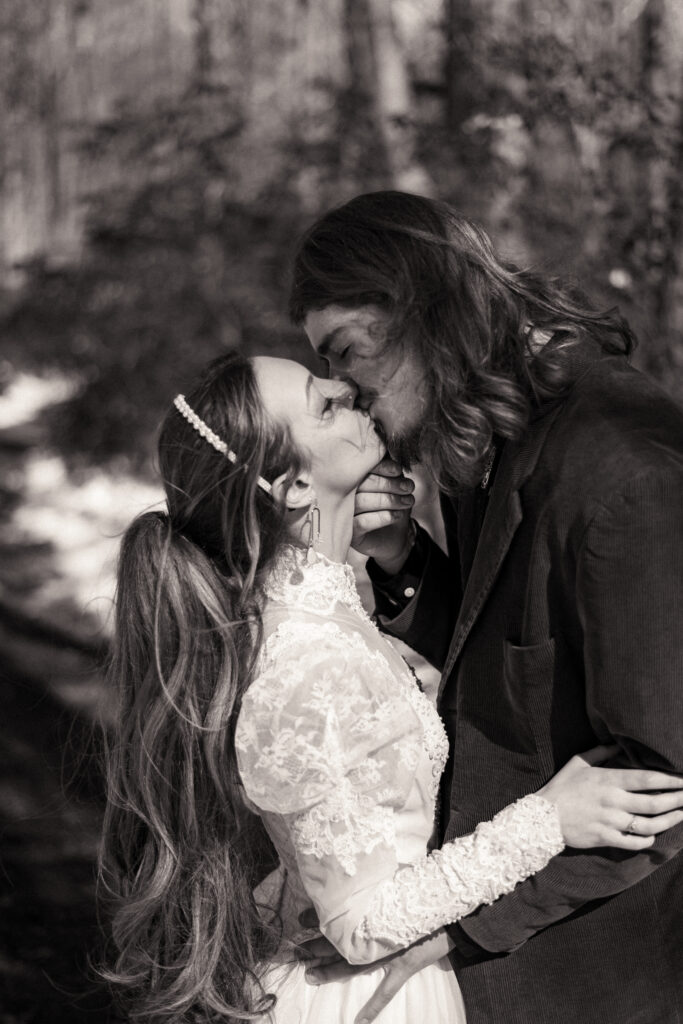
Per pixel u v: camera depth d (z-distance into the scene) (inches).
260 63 306.8
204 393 69.1
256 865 77.0
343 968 71.1
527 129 212.7
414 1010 70.0
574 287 72.9
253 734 64.9
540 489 64.9
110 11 360.2
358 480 71.0
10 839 146.9
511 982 70.4
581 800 63.3
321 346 67.5
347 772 63.8
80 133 341.7
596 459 62.2
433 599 84.6
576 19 220.8
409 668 74.9
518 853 63.1
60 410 297.0
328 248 66.7
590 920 70.6
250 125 282.5
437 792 73.1
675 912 71.9
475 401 65.4
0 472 285.9
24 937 129.2
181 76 342.0
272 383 68.6
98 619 211.2
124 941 74.5
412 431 68.9
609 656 61.2
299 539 70.5
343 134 263.0
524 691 66.8
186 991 71.3
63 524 258.1
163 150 285.3
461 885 63.1
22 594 223.8
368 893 63.7
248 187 274.1
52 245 395.9
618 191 205.9
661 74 210.5
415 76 263.6
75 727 170.1
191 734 69.5
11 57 390.3
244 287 258.7
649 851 63.8
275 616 68.0
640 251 196.1
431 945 68.1
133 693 72.2
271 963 73.5
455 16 237.6
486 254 67.8
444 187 219.9
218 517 69.1
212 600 68.3
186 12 341.4
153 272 267.4
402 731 65.3
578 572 62.0
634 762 63.3
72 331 284.4
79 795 155.9
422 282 64.5
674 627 60.0
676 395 186.9
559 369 66.7
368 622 71.7
